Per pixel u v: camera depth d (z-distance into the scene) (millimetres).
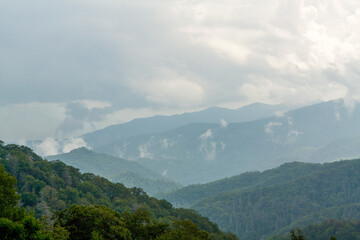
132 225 93375
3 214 72000
